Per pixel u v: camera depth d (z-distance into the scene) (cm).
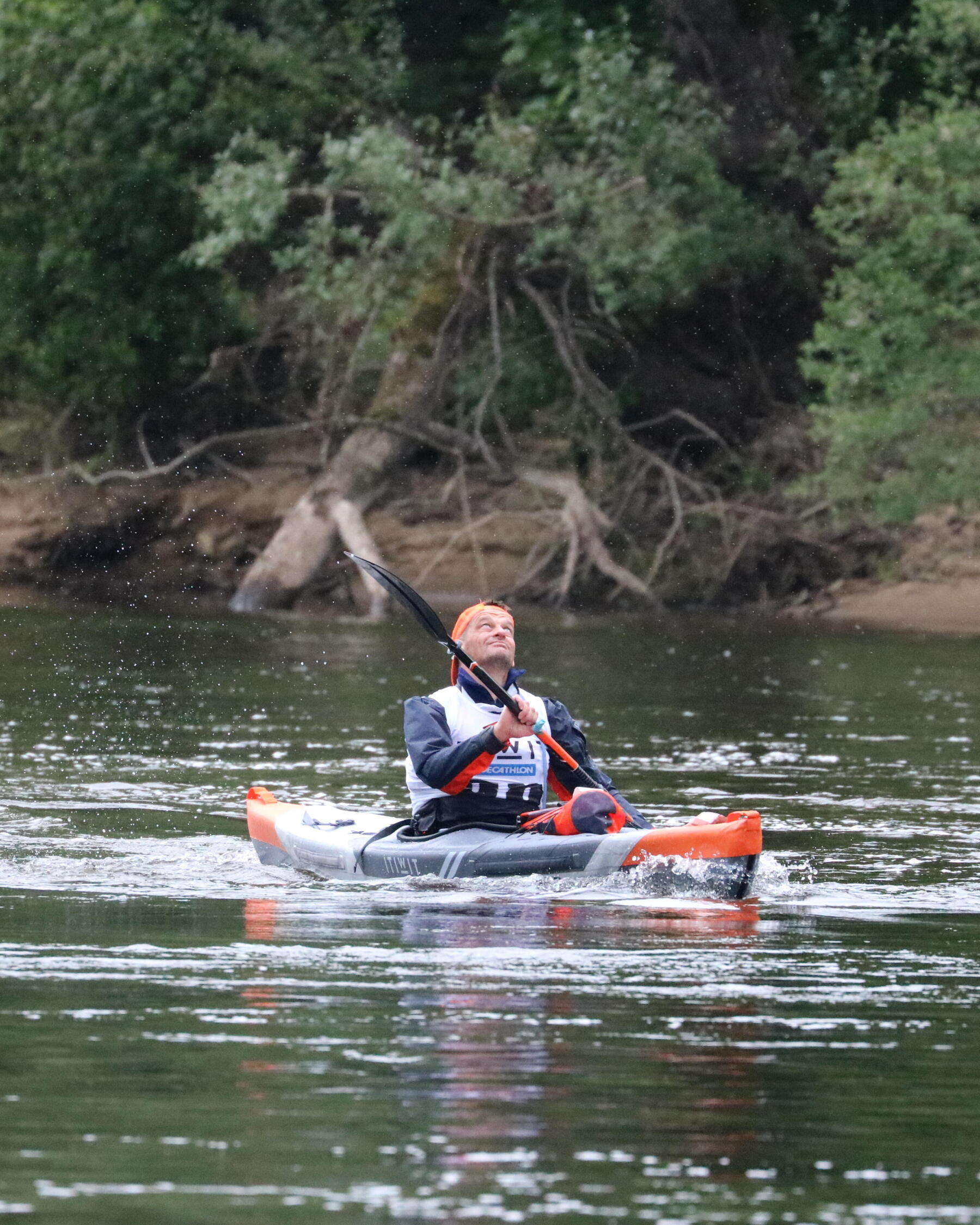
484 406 9088
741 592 9656
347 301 8956
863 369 8256
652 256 8688
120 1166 1148
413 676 5744
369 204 8738
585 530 9075
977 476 8288
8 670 5712
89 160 9162
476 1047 1430
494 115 8844
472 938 1891
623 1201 1101
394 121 9706
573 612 9250
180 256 8662
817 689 5428
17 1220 1057
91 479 9125
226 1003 1573
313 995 1606
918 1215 1088
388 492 9656
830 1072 1379
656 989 1652
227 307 9631
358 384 9469
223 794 3188
